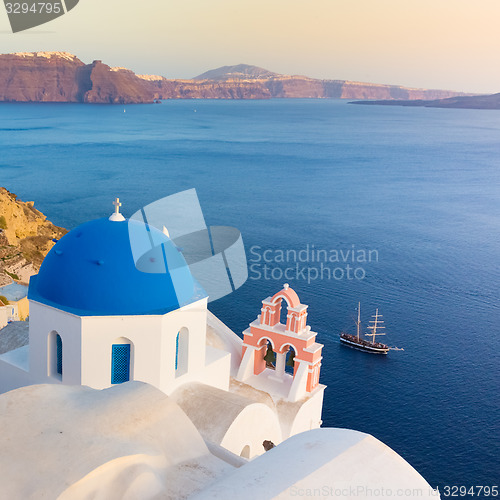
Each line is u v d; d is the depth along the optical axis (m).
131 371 16.33
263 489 8.75
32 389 11.22
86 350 15.73
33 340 16.88
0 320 35.16
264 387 23.67
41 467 9.20
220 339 24.78
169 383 16.94
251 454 17.36
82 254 16.03
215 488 8.98
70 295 15.86
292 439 10.62
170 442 11.13
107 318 15.66
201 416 16.23
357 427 40.28
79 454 9.54
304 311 23.67
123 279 15.83
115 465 9.45
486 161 194.50
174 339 16.78
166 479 10.35
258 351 24.47
